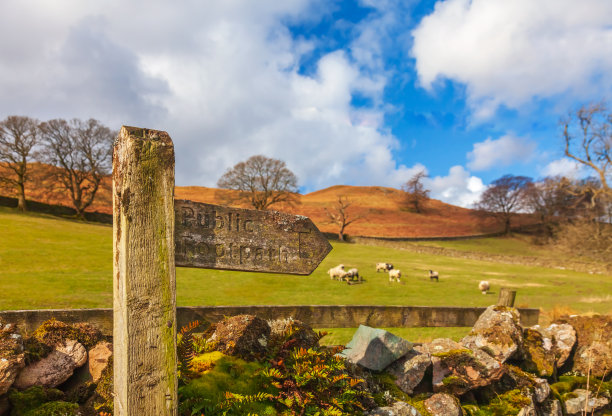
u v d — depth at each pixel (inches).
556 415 194.2
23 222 1443.2
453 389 178.9
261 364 140.4
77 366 128.1
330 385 136.7
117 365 89.9
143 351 86.2
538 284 1114.7
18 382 113.0
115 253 91.0
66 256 944.9
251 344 146.9
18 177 1982.0
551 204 2930.6
